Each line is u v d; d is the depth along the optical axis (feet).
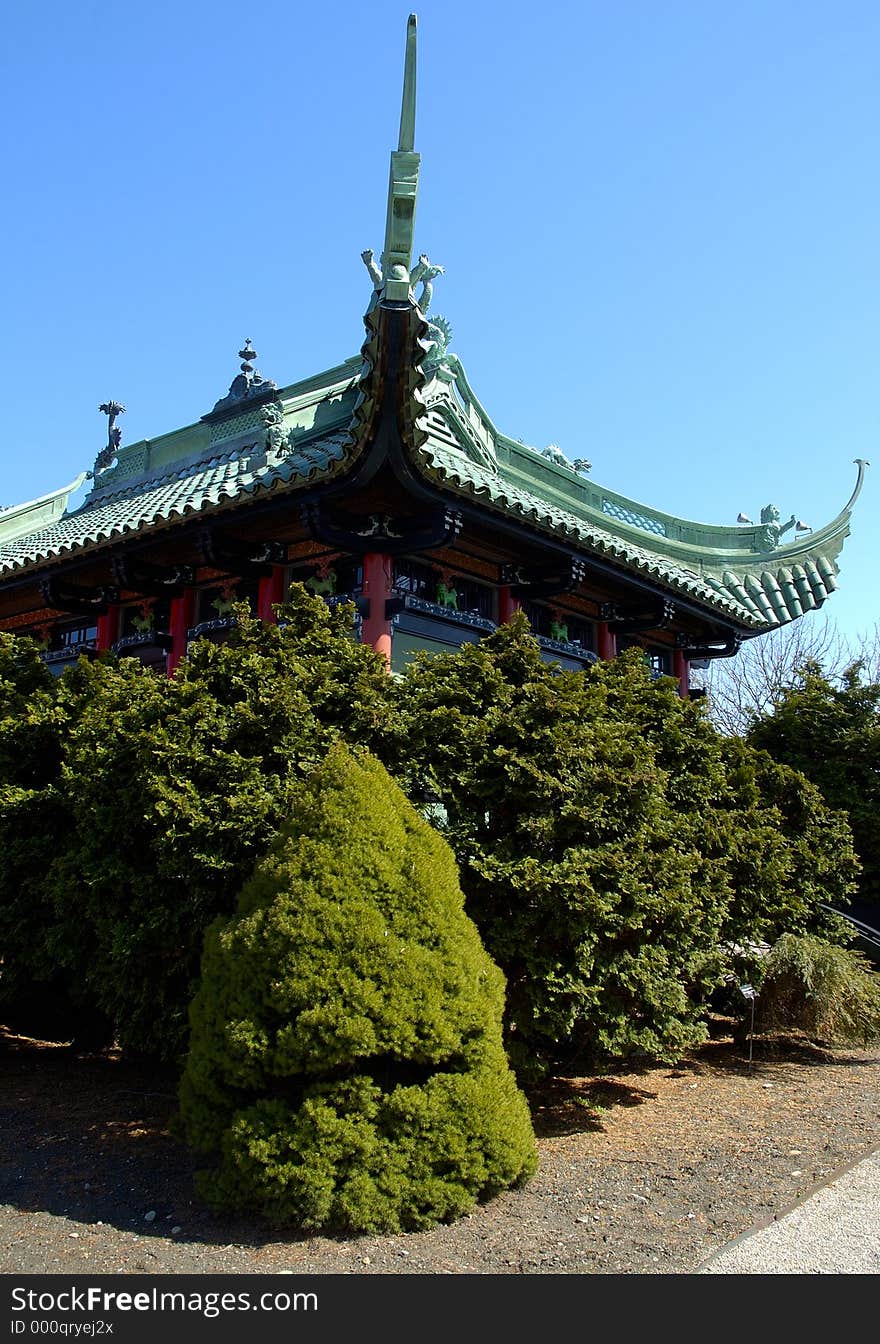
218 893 23.59
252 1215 19.48
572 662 49.60
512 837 24.91
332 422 49.37
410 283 28.43
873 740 48.57
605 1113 28.09
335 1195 18.67
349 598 39.63
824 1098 30.17
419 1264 17.25
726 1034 39.45
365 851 20.86
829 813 39.17
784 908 34.12
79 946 27.14
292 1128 19.19
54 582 48.11
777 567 59.26
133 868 24.93
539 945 24.58
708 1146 24.77
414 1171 19.27
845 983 34.81
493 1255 17.63
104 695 28.02
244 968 20.03
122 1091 29.45
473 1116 20.04
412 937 20.47
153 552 44.01
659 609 51.60
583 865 24.00
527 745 25.40
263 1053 19.44
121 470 67.36
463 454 48.80
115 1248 18.11
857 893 48.70
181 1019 24.47
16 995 31.42
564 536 40.40
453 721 25.29
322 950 19.69
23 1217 19.70
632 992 25.27
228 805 23.18
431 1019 19.89
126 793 24.67
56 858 26.99
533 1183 21.54
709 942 29.25
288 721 24.72
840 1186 21.29
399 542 38.32
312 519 36.01
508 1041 24.89
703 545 59.93
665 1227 18.97
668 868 26.05
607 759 25.85
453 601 43.01
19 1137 24.90
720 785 33.19
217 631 44.47
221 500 36.58
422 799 25.50
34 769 30.32
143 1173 22.30
